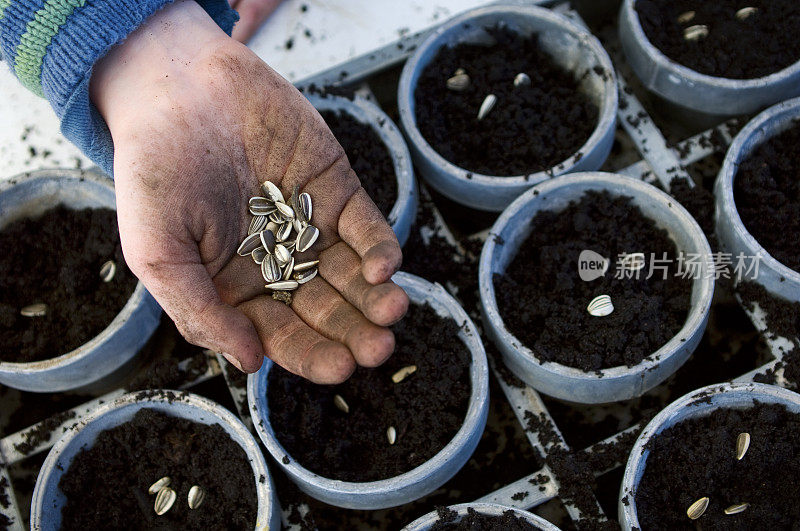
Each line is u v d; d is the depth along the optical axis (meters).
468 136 0.57
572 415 0.54
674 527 0.49
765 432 0.49
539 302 0.52
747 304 0.54
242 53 0.48
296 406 0.51
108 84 0.48
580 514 0.51
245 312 0.46
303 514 0.52
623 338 0.51
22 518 0.54
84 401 0.56
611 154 0.59
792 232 0.53
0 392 0.56
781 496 0.49
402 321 0.53
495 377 0.55
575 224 0.54
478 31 0.58
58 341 0.54
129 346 0.53
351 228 0.47
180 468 0.51
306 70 0.60
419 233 0.57
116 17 0.46
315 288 0.47
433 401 0.51
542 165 0.55
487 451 0.54
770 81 0.55
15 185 0.55
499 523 0.48
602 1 0.62
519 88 0.57
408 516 0.53
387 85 0.62
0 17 0.45
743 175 0.54
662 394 0.54
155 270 0.45
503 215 0.53
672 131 0.60
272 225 0.48
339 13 0.61
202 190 0.46
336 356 0.43
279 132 0.48
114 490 0.51
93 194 0.56
